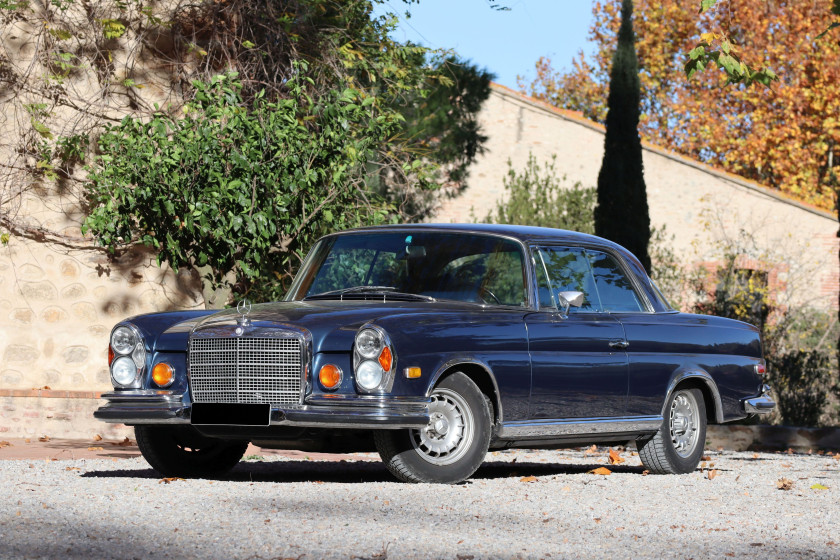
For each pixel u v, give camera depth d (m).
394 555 6.10
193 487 9.07
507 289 10.20
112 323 17.83
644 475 11.47
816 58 45.44
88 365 17.72
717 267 32.56
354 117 14.82
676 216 35.78
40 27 17.55
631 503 8.76
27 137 17.47
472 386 9.47
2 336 17.45
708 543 6.94
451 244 10.46
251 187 14.20
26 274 17.55
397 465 9.23
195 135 13.99
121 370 9.76
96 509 7.65
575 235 11.17
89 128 17.66
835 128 44.34
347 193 14.94
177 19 18.06
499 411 9.66
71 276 17.69
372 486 9.05
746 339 12.41
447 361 9.20
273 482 9.59
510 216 32.97
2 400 16.44
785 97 45.44
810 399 23.59
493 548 6.43
